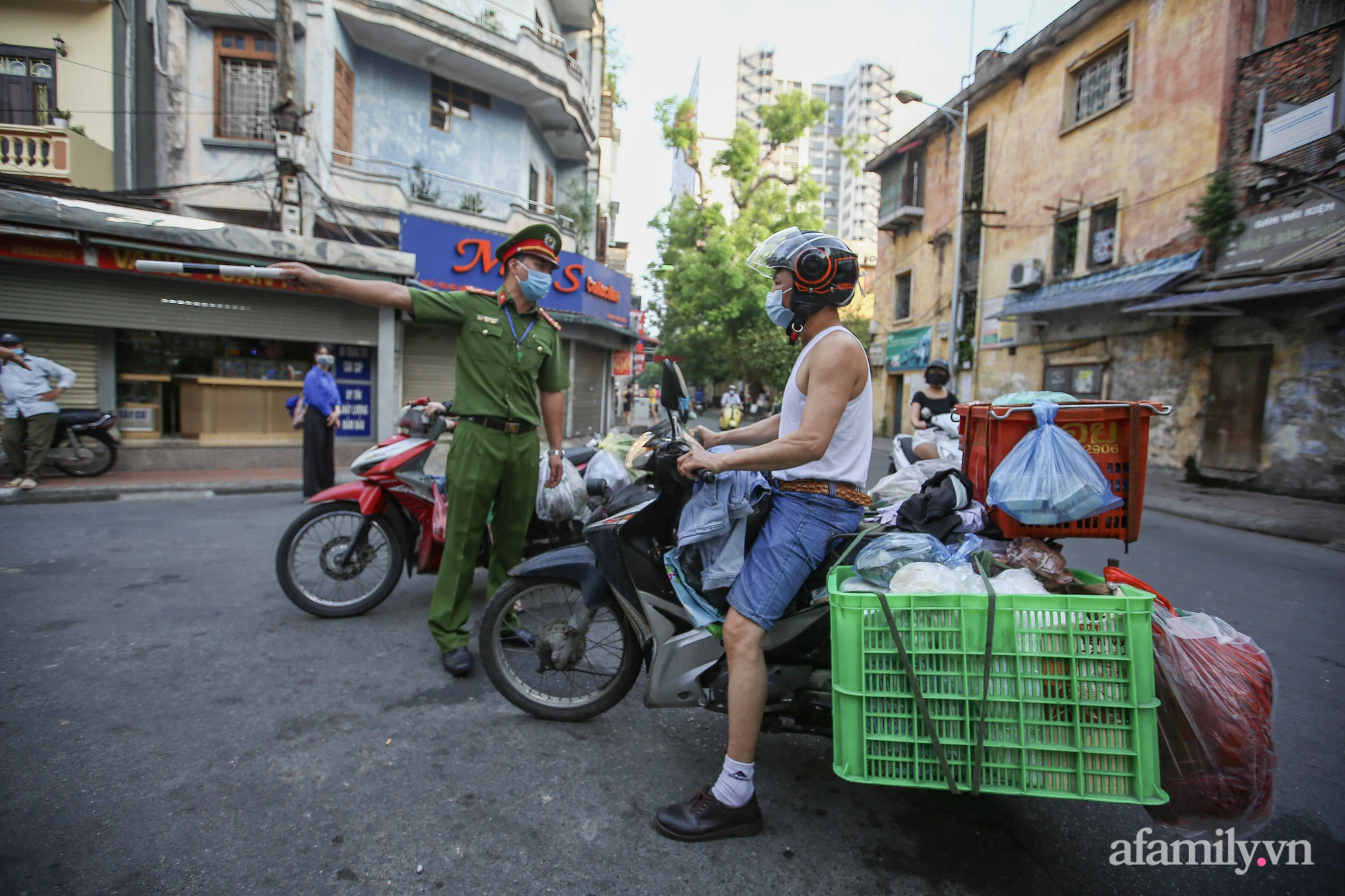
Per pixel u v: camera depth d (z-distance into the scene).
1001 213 16.31
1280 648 3.85
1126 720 1.74
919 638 1.79
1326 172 9.27
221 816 2.10
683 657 2.33
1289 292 8.70
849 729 1.82
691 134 29.12
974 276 17.94
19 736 2.52
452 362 13.70
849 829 2.17
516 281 3.19
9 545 5.26
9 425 7.62
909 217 20.84
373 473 3.78
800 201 28.31
